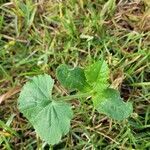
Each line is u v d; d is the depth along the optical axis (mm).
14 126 360
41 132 311
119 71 375
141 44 391
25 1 410
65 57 384
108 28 401
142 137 354
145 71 380
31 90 319
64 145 353
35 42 396
